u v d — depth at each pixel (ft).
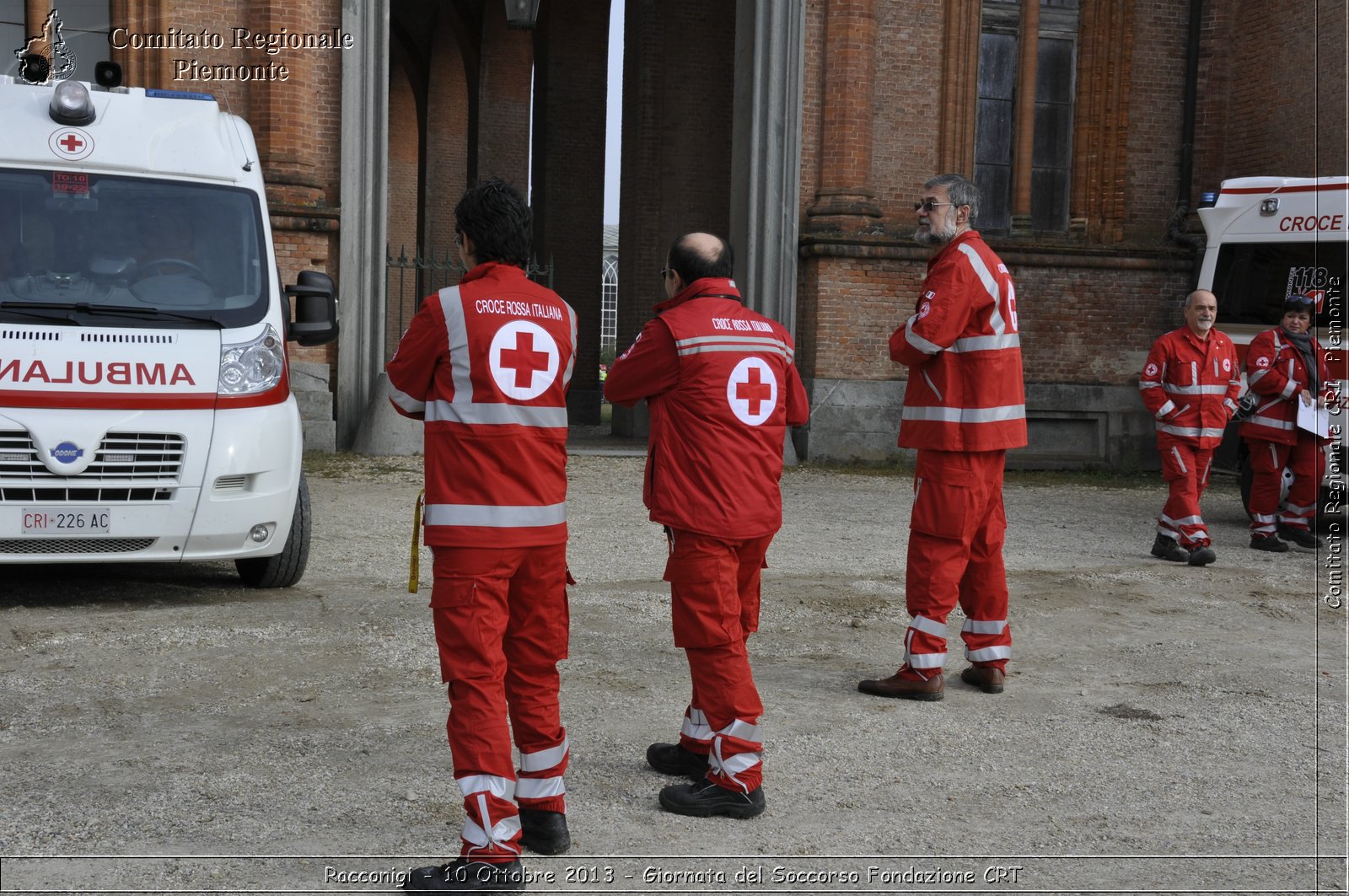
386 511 35.04
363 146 48.96
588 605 23.57
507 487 11.25
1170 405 29.99
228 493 22.16
